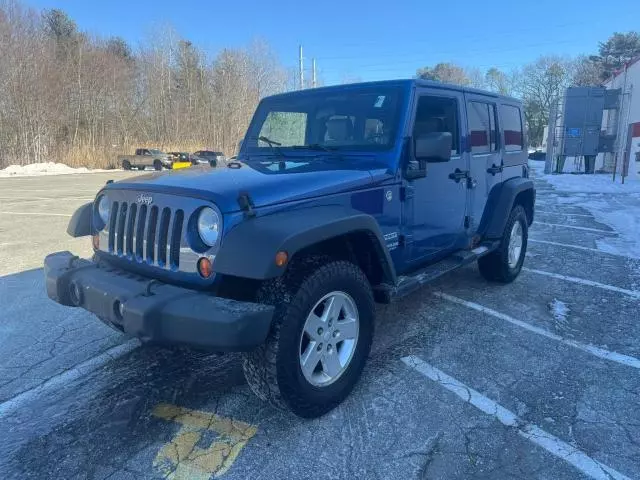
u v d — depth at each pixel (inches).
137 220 117.2
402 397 126.6
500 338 162.7
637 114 764.6
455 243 178.9
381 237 125.0
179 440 110.2
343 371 121.5
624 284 220.1
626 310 187.6
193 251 106.4
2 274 244.1
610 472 98.4
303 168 135.4
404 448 106.5
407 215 147.1
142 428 114.9
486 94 195.9
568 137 889.5
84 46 1840.6
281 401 108.9
